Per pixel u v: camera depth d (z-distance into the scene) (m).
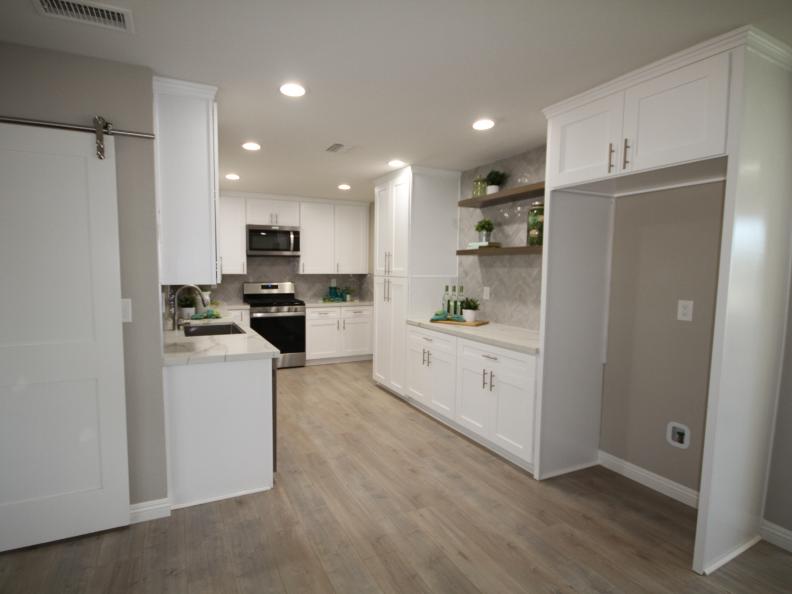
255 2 1.60
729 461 1.97
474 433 3.35
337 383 4.99
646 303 2.72
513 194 3.21
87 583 1.83
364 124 2.92
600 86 2.28
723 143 1.81
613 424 2.94
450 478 2.80
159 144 2.29
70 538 2.10
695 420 2.49
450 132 3.06
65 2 1.60
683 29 1.76
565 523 2.32
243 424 2.53
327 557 2.03
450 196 4.28
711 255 2.39
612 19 1.69
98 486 2.12
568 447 2.89
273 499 2.52
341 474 2.83
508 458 3.07
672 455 2.61
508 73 2.17
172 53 1.98
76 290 2.01
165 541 2.11
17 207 1.90
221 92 2.41
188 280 2.38
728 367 1.89
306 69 2.14
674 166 2.02
